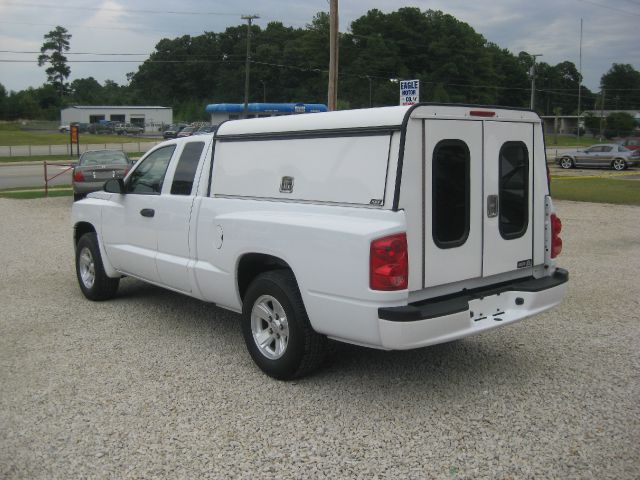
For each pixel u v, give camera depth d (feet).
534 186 17.16
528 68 431.84
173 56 472.44
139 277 22.22
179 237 19.45
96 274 23.84
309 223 14.93
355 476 11.87
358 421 14.07
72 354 18.45
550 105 450.30
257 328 16.93
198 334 20.31
